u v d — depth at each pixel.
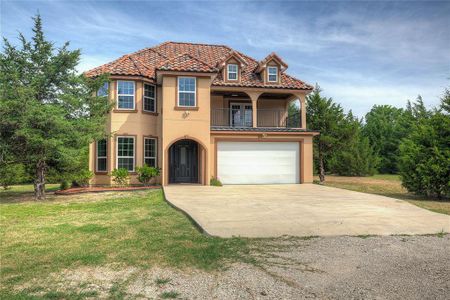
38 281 4.65
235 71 21.23
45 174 15.90
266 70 21.36
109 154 18.38
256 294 4.21
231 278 4.75
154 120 19.81
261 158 20.30
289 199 12.77
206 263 5.37
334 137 23.67
